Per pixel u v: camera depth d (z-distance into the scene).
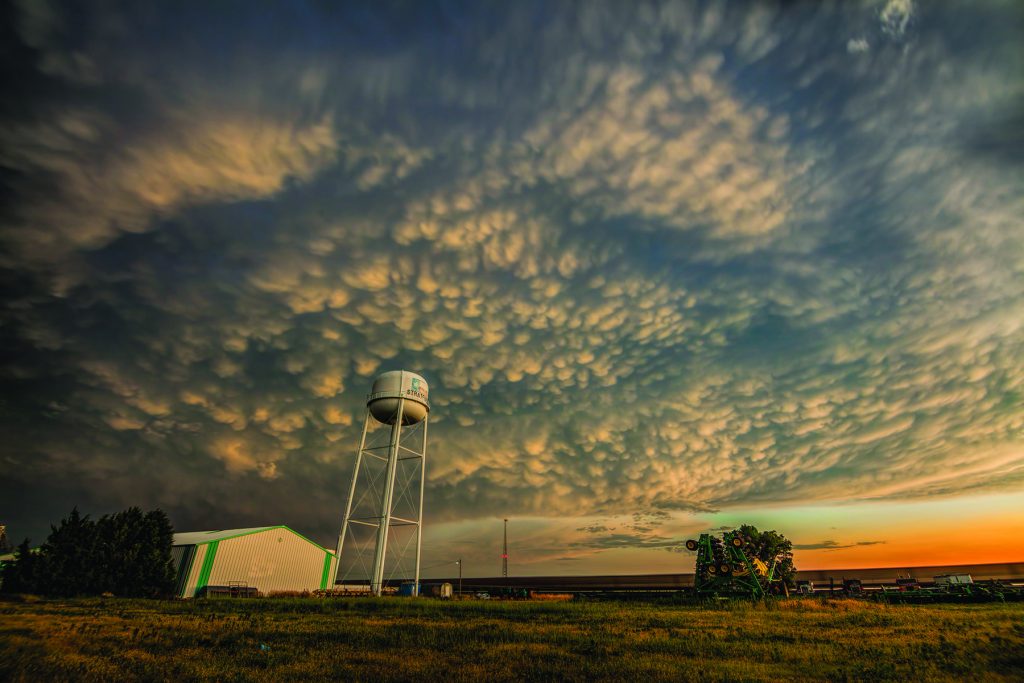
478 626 25.69
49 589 46.84
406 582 65.44
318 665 15.95
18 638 19.89
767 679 13.99
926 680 13.98
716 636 22.31
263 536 63.97
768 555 72.00
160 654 17.69
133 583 50.72
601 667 15.46
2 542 62.31
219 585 57.78
